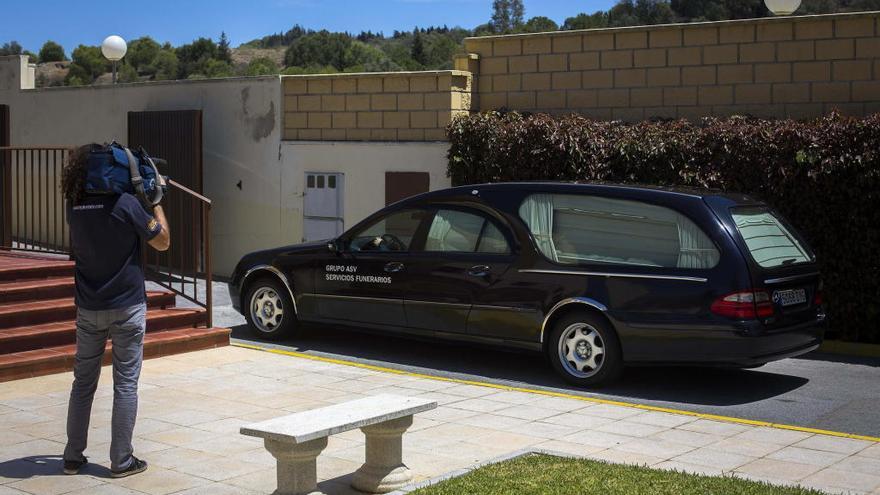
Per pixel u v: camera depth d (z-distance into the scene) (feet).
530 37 46.06
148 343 32.48
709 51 42.06
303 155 50.88
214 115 54.39
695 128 39.24
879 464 21.76
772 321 28.27
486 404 27.27
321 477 20.30
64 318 32.83
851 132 35.27
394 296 33.60
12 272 33.91
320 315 35.58
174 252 54.24
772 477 20.65
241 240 53.83
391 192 47.85
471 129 43.55
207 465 21.21
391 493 18.92
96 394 27.32
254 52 364.99
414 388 29.25
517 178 42.14
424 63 267.80
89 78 244.63
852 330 36.22
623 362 29.43
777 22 40.57
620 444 23.30
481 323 31.83
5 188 40.52
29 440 22.99
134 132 55.93
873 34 38.75
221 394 27.96
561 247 30.63
